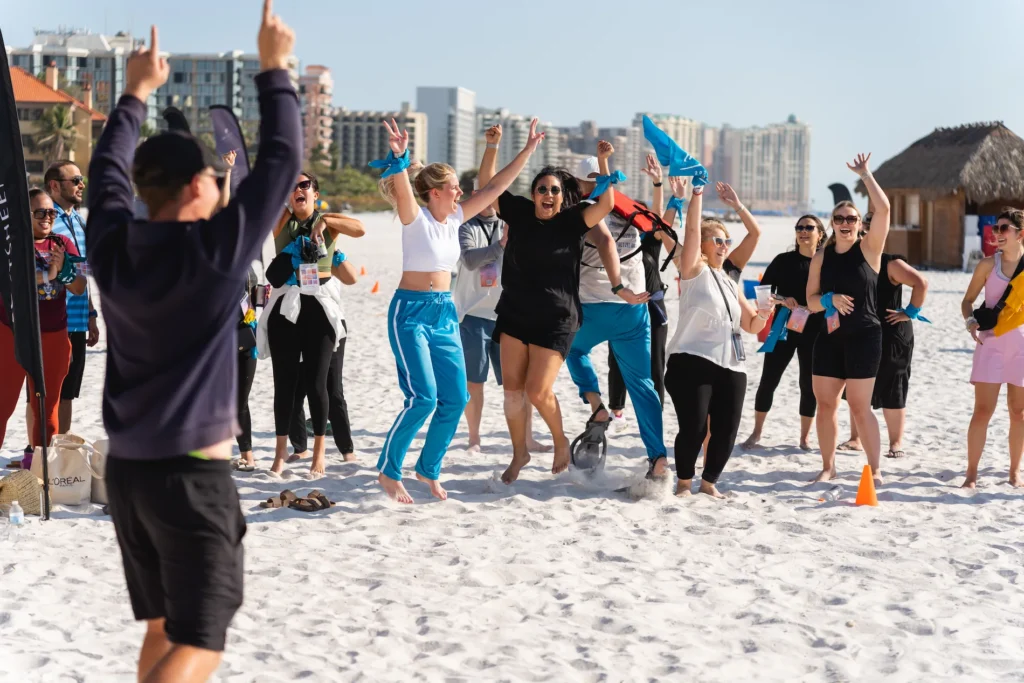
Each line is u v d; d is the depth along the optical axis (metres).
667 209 7.56
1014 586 5.38
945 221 31.58
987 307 7.30
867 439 7.43
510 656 4.39
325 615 4.81
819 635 4.66
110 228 2.84
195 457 2.84
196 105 165.25
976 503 7.04
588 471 7.43
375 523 6.30
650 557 5.77
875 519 6.59
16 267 6.19
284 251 7.28
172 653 2.82
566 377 12.56
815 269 7.46
